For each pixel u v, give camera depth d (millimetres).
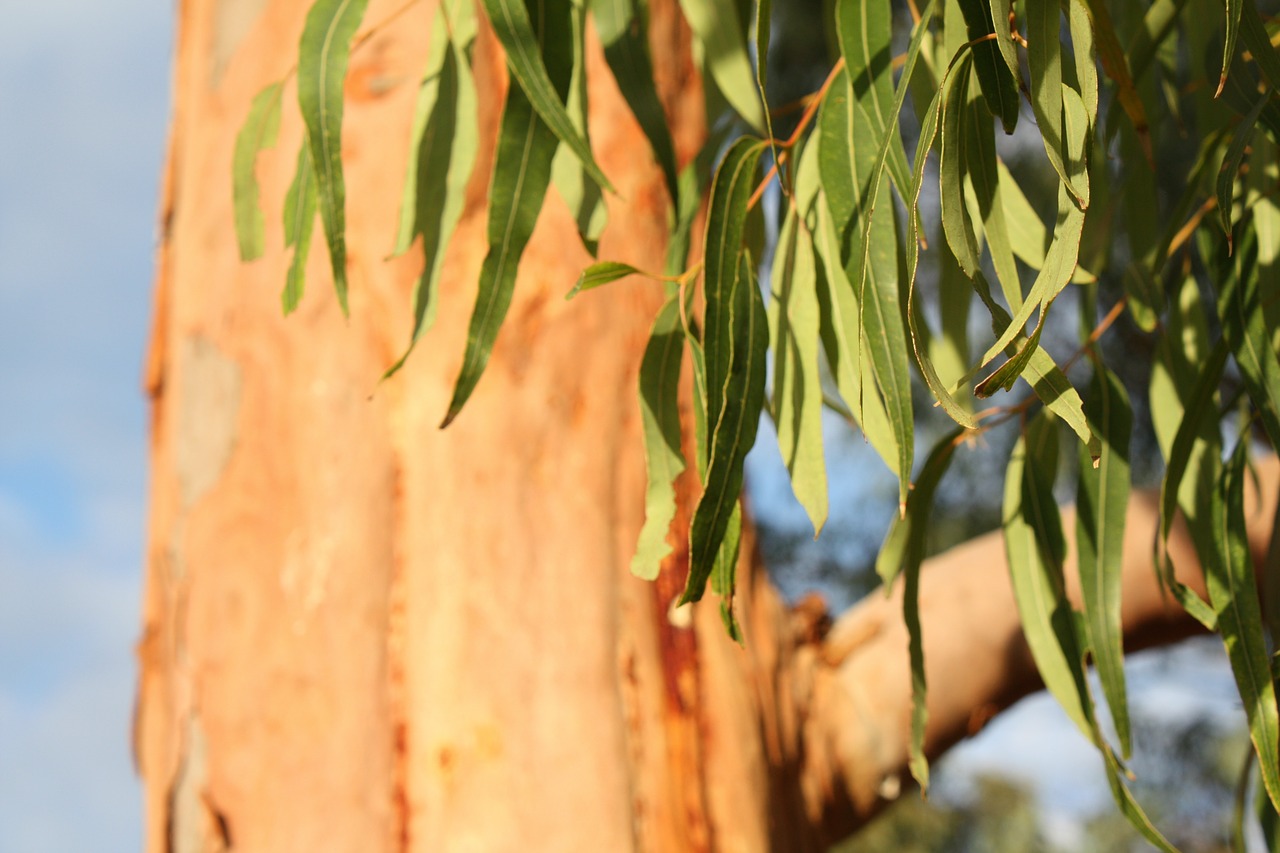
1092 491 1126
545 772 1193
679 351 1044
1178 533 1472
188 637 1243
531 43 1009
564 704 1205
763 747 1289
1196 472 1186
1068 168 946
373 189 1252
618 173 1289
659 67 1317
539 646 1210
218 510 1248
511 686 1202
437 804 1188
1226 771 3357
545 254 1258
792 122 2354
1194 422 1097
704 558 977
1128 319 2592
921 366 914
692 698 1248
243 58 1318
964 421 907
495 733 1195
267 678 1214
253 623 1224
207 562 1245
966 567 1508
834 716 1420
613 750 1207
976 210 1021
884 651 1449
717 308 1000
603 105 1294
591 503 1241
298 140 1281
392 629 1212
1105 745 1123
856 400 1021
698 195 1153
